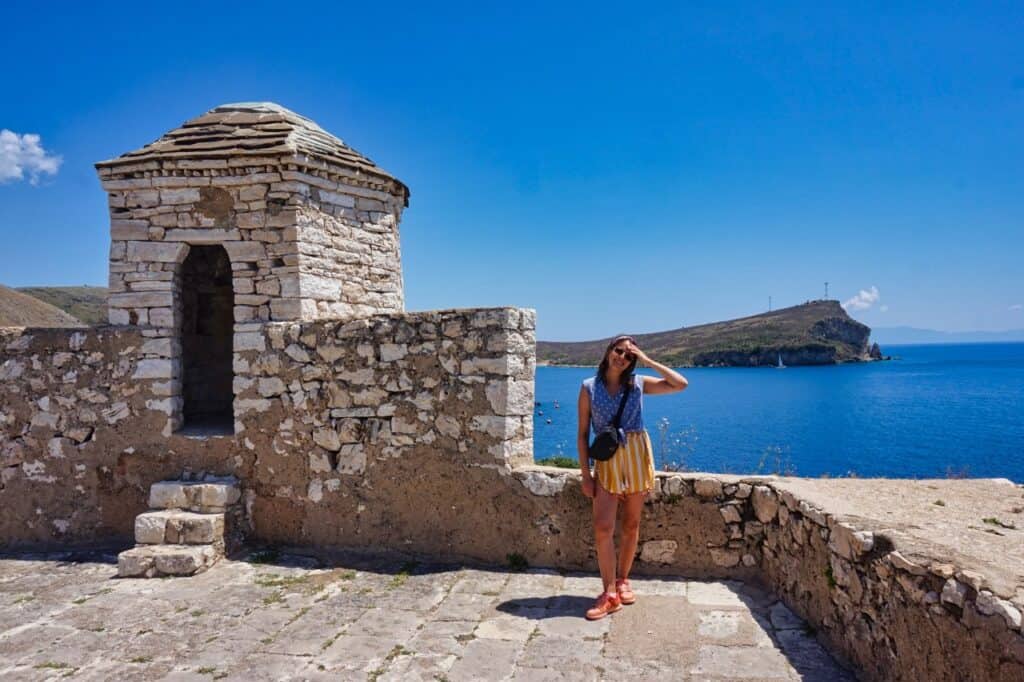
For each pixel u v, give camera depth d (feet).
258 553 21.17
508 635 15.02
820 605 14.47
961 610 9.60
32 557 21.85
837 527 13.66
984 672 9.02
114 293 23.38
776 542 16.94
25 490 23.24
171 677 13.48
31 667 14.02
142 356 22.98
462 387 20.02
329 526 21.30
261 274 22.97
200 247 30.60
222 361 31.53
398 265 27.94
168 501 21.24
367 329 21.06
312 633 15.42
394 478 20.68
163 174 23.06
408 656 14.14
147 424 22.84
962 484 19.29
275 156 22.54
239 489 21.85
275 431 21.89
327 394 21.42
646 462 16.21
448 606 16.81
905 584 11.04
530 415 20.84
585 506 19.07
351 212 25.30
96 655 14.55
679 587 17.61
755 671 13.06
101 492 23.02
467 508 19.97
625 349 15.83
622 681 12.82
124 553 19.75
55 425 23.18
